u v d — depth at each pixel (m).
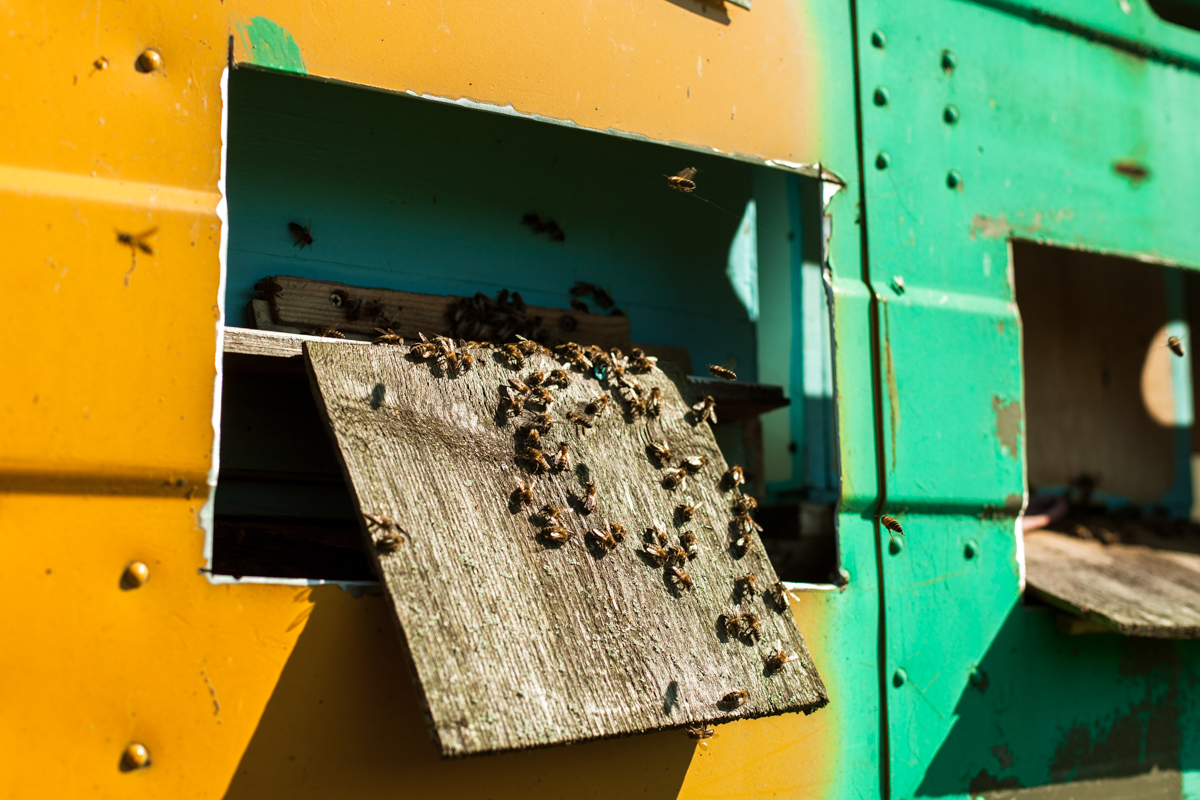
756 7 3.38
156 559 2.23
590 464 2.68
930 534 3.47
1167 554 4.55
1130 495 5.90
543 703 2.16
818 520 4.16
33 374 2.14
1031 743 3.54
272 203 3.20
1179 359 6.27
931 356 3.57
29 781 2.04
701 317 4.18
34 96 2.24
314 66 2.57
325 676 2.37
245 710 2.27
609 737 2.20
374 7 2.67
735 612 2.60
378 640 2.45
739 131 3.29
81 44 2.30
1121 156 4.27
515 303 3.52
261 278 3.15
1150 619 3.42
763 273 4.97
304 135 3.29
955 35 3.85
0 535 2.09
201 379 2.33
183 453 2.28
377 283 3.37
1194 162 4.50
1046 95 4.07
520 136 3.76
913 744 3.27
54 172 2.24
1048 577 3.83
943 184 3.73
